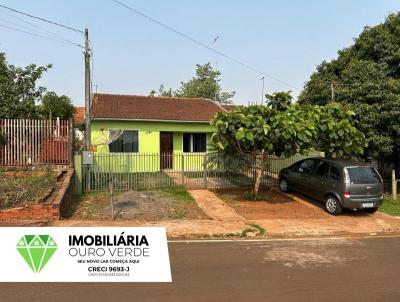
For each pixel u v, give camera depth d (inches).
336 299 216.1
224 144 510.3
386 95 572.4
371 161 725.3
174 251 312.2
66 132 572.7
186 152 857.5
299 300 213.5
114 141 780.0
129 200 508.1
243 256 301.3
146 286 229.8
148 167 729.6
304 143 501.0
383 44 625.9
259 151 550.6
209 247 327.9
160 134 836.0
